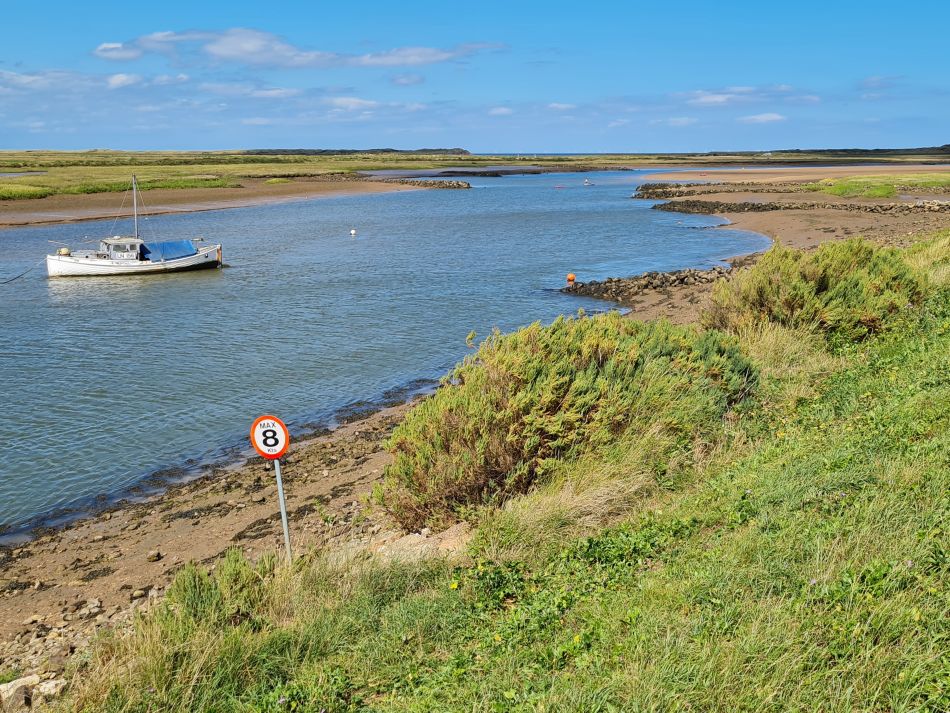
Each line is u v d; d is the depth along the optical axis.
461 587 7.11
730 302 16.19
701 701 4.67
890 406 9.49
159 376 19.28
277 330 24.47
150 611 7.73
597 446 9.45
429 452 9.45
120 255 37.00
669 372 11.17
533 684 5.24
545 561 7.50
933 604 5.13
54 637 8.61
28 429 15.57
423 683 5.71
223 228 57.38
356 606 7.09
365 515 10.58
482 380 9.98
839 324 14.63
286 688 5.96
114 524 11.77
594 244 46.03
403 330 24.36
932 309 15.31
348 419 16.17
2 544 11.23
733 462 9.27
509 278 34.47
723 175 131.50
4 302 30.36
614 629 5.70
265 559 8.45
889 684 4.52
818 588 5.52
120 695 5.96
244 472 13.54
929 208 53.47
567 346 10.77
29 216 63.44
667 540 7.24
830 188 73.50
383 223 60.53
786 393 11.59
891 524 6.26
